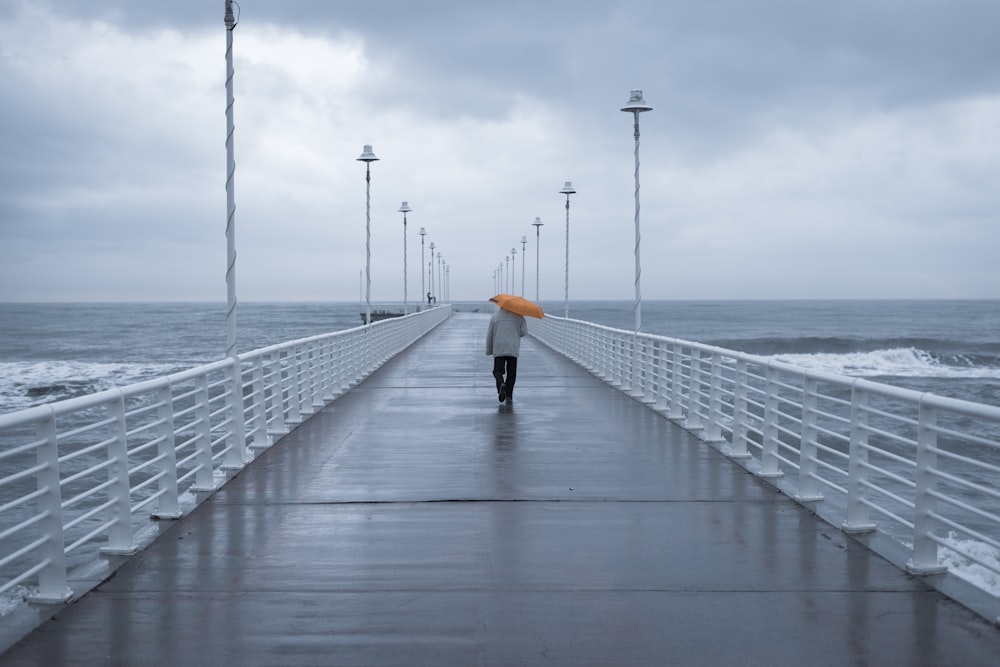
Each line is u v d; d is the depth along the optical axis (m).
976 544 10.80
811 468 8.23
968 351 70.25
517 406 16.08
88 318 194.50
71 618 5.17
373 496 8.56
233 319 11.49
